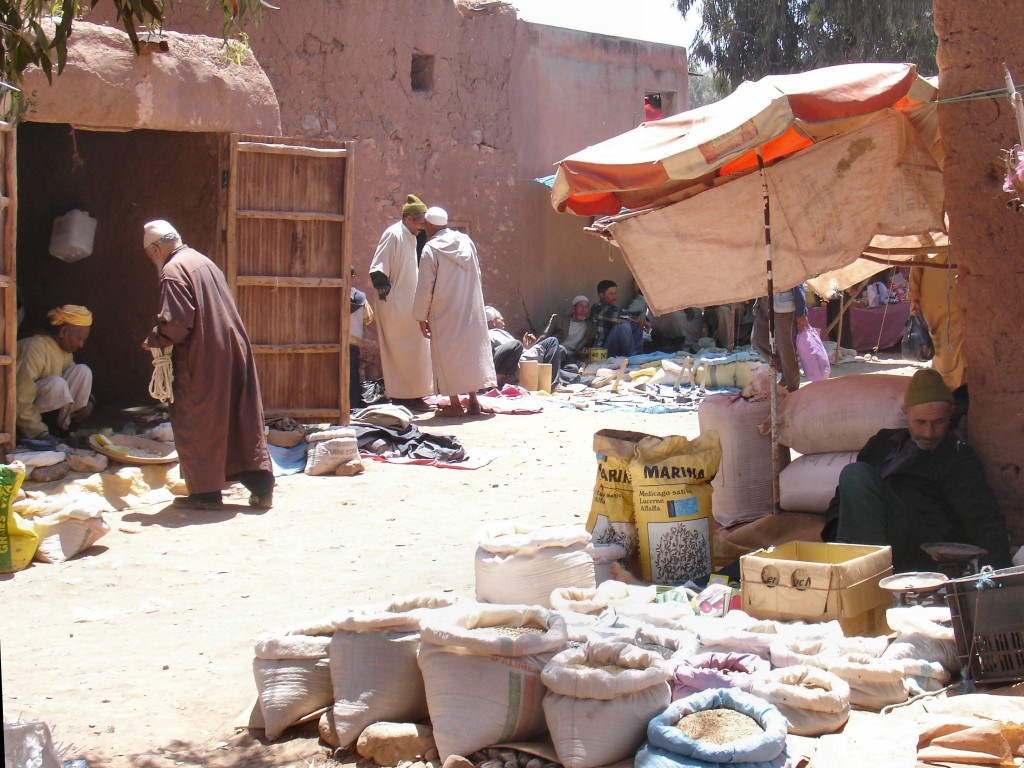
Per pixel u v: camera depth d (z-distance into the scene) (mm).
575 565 4797
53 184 10711
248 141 9266
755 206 5426
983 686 3914
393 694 3896
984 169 5094
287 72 13141
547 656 3695
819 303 17422
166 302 7105
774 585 4402
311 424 9445
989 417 5176
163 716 4266
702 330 17641
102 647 5043
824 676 3703
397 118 14180
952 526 4922
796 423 5863
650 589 4770
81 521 6480
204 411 7277
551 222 16578
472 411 11680
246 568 6238
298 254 9484
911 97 5207
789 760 3314
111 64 8242
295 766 3787
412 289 11453
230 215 9148
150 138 10016
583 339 15969
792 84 5039
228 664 4809
